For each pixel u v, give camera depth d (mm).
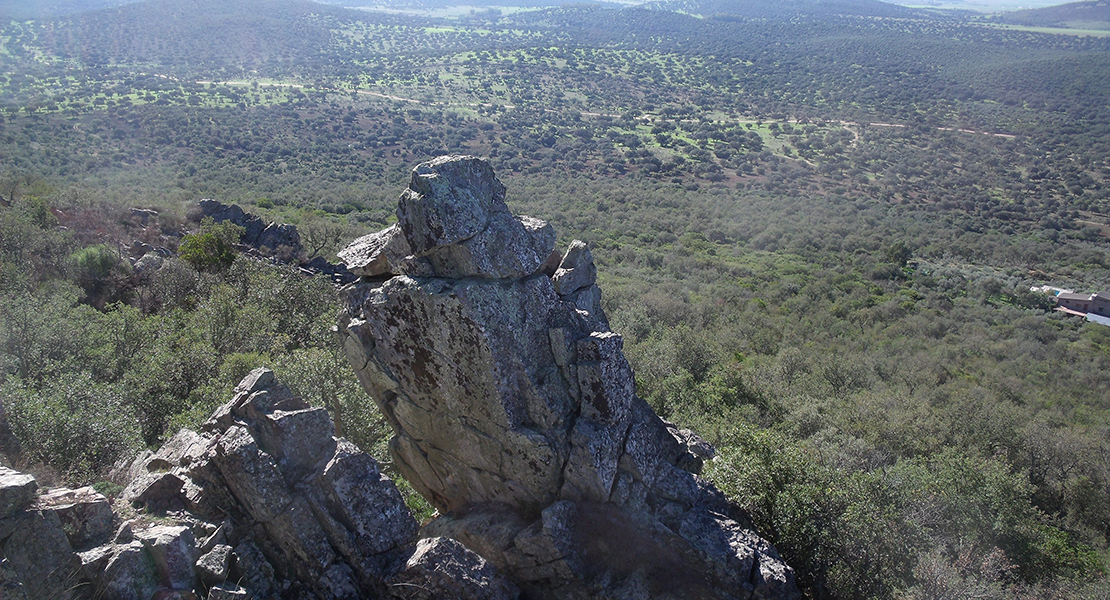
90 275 35594
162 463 9656
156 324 27172
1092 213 126188
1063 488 25672
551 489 9617
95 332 22672
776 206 129875
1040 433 29297
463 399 9609
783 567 9016
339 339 10938
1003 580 14102
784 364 43719
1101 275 92312
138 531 7906
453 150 162000
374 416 16688
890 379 45469
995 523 16203
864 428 27359
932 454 23125
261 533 8648
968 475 18469
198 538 8289
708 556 8883
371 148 152625
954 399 35781
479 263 8969
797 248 103438
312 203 90875
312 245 56906
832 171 160875
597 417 9461
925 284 86312
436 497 11336
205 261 42094
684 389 32594
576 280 10703
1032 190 141250
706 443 12961
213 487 8820
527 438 9320
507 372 9227
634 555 9133
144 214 49688
